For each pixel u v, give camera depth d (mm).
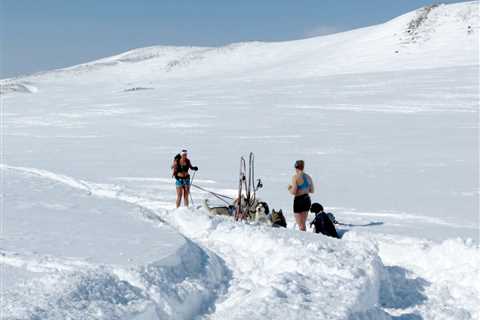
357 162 19422
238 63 131000
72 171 18375
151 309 5152
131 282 5668
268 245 7902
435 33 90250
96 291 5129
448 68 56094
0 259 6578
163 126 32719
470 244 7215
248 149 23109
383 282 6570
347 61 84438
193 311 5805
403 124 28750
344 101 39219
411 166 18453
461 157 19797
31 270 6219
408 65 71938
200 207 12750
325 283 5746
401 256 7684
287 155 21266
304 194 10375
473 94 38000
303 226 10453
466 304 6148
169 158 21516
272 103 40719
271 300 5172
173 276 6238
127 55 179750
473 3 103375
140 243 7367
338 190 14906
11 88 106562
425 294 6492
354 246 7266
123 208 11180
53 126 36250
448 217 11570
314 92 45812
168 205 13078
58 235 7988
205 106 41594
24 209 10648
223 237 8719
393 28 100375
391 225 10773
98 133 31391
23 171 18719
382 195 14188
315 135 26453
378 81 50000
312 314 4871
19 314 4371
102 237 7844
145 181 16469
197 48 174875
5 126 38000
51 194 13320
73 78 137375
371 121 30344
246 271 7145
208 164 19656
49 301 4715
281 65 99875
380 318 5473
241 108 39031
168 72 134250
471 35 85188
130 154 22906
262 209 11039
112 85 107938
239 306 5320
